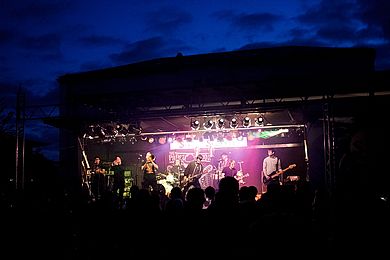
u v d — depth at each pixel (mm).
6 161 18516
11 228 9594
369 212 6820
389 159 10969
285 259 3455
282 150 18312
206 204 15758
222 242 5559
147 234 6949
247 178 18562
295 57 17844
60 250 8812
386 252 6363
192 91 12266
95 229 7832
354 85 11484
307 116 14484
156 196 7191
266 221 3566
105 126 15281
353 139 11766
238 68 18328
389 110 11703
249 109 12289
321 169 15562
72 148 18469
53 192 13500
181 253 5832
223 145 18922
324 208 8008
